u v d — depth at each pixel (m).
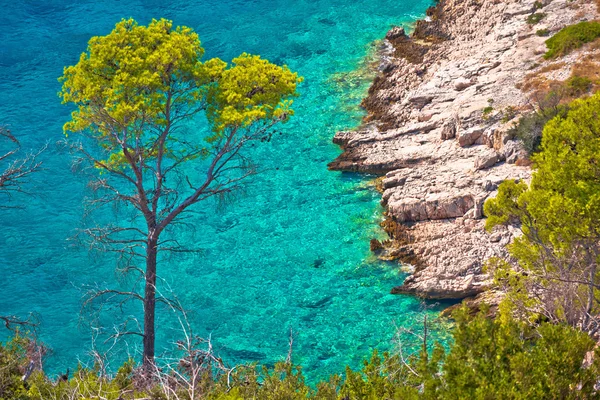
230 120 34.94
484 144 57.25
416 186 54.78
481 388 18.50
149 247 35.50
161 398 22.53
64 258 55.06
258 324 47.94
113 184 60.72
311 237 54.59
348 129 65.56
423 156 58.28
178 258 53.84
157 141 36.38
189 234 55.91
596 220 29.95
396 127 63.91
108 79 35.19
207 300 50.25
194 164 63.59
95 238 36.91
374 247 52.31
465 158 56.56
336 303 48.59
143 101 33.69
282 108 37.03
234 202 58.53
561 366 19.81
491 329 20.83
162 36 36.19
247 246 54.59
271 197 58.97
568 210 30.14
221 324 48.25
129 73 34.69
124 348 46.69
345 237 54.03
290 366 25.38
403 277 49.50
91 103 34.84
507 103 59.59
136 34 36.34
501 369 19.56
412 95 65.50
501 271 35.66
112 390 23.61
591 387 20.11
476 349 20.12
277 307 49.06
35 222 58.38
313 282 50.62
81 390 24.28
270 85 36.91
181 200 59.16
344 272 51.00
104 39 35.88
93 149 63.78
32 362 28.34
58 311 50.38
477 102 61.03
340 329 46.56
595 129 31.72
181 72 36.34
